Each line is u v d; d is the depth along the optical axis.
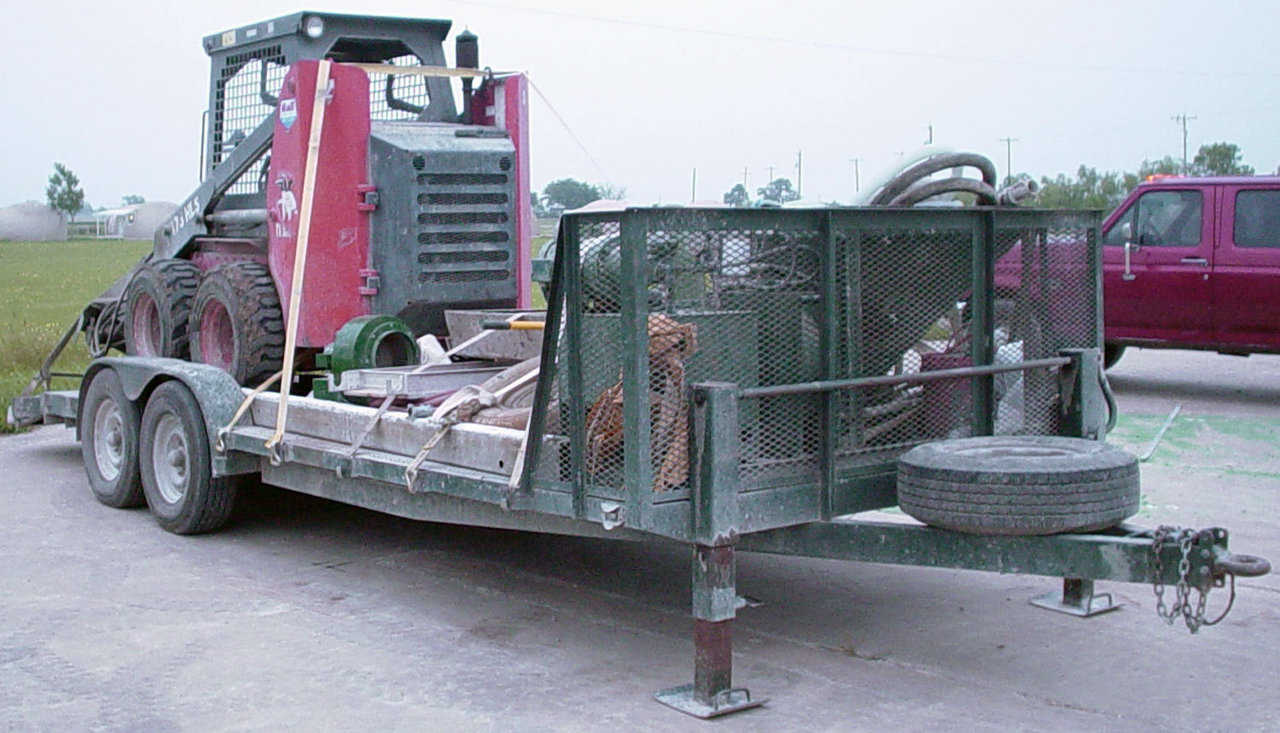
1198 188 11.93
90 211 131.88
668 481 4.46
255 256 8.14
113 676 4.96
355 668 5.06
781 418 4.71
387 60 8.59
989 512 4.27
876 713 4.53
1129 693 4.72
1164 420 10.72
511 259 7.79
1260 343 11.71
